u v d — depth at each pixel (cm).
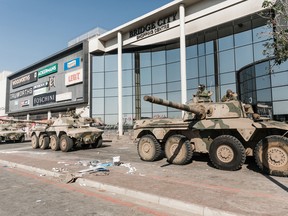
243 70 1900
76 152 1416
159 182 628
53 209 478
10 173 850
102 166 869
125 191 567
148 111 2450
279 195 509
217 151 809
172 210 464
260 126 735
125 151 1431
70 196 561
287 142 680
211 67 2070
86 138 1502
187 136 939
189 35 2134
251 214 401
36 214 453
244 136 765
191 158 977
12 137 2370
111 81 2664
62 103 3077
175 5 2059
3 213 460
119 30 2470
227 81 1977
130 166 876
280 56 706
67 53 3094
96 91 2695
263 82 1742
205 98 983
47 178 755
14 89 4250
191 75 2194
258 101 1773
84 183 670
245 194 514
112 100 2642
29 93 3797
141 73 2503
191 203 459
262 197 492
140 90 2495
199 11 1994
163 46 2412
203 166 870
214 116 870
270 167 703
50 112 3500
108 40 2697
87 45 2809
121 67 2442
